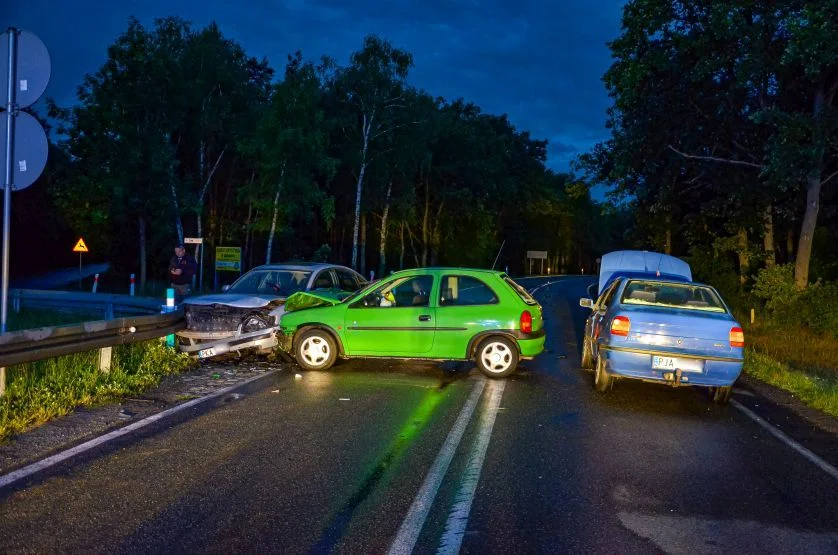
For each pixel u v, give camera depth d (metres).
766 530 4.84
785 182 19.44
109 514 4.71
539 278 66.81
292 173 32.06
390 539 4.45
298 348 10.64
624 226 101.81
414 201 46.28
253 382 9.60
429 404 8.51
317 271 13.02
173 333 10.88
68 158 39.22
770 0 18.75
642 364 9.00
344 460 6.09
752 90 20.75
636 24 20.44
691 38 20.06
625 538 4.60
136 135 29.34
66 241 49.06
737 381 11.56
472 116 61.06
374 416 7.78
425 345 10.54
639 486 5.70
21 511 4.71
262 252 43.59
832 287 19.75
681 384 8.99
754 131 22.14
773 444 7.32
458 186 56.16
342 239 48.47
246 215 41.34
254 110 36.16
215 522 4.63
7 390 7.59
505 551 4.34
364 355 10.62
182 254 15.73
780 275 20.55
